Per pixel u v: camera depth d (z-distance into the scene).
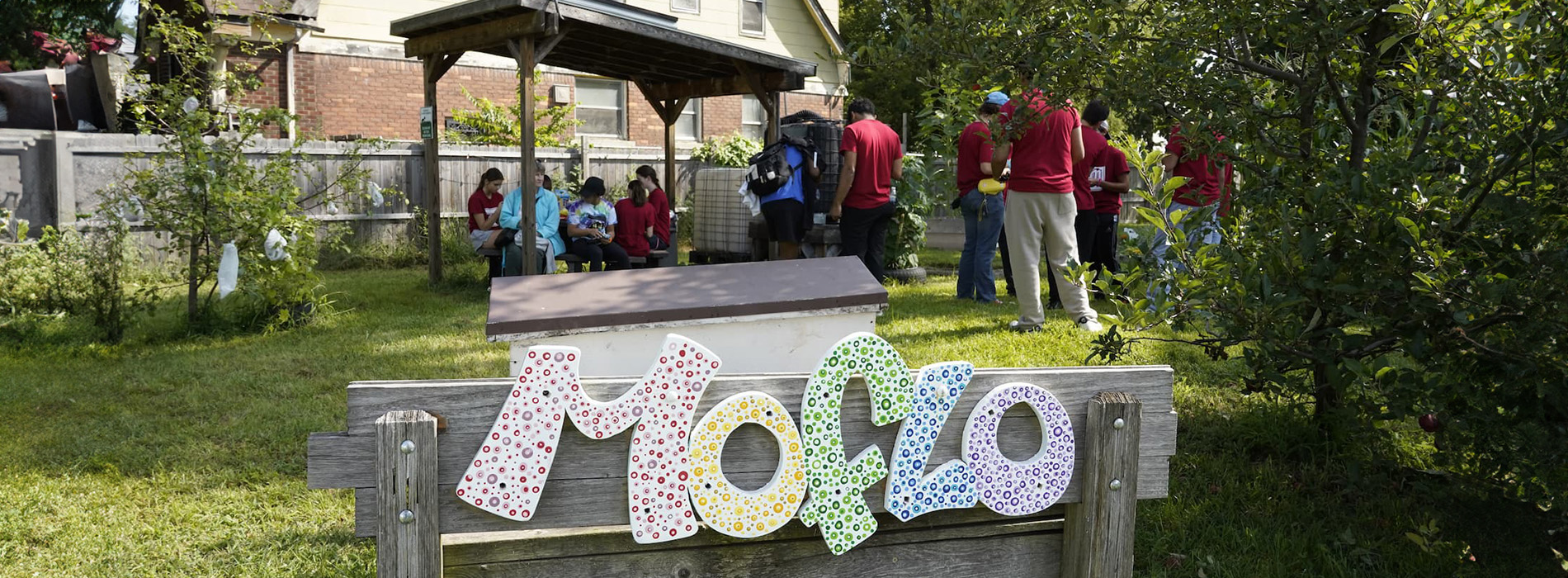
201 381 6.23
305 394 5.90
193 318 8.04
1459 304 3.17
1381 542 3.60
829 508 2.33
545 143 18.09
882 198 9.42
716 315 2.96
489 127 17.86
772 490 2.29
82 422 5.34
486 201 10.96
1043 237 7.33
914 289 10.40
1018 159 7.12
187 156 8.07
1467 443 3.38
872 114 9.44
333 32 17.69
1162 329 6.90
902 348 6.71
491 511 2.16
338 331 8.04
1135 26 3.96
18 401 5.77
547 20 8.71
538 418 2.16
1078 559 2.51
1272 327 3.50
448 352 7.12
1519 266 3.09
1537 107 3.14
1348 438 4.34
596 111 20.52
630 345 2.91
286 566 3.51
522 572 2.43
